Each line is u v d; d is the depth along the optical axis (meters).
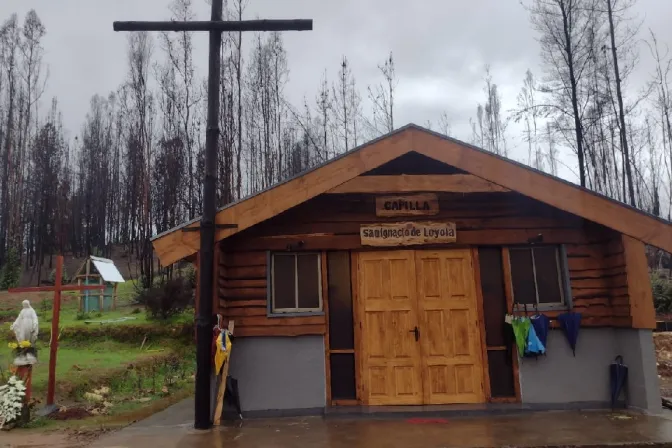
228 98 23.09
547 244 8.41
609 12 19.03
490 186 7.85
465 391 8.02
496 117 33.78
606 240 8.25
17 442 6.83
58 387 10.17
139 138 29.28
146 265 24.41
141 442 6.39
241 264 8.13
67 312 20.61
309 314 8.05
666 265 29.94
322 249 8.24
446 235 8.27
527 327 7.96
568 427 6.72
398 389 8.02
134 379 11.98
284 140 24.98
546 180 7.80
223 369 7.44
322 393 7.85
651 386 7.55
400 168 8.54
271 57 24.77
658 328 16.88
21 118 38.06
